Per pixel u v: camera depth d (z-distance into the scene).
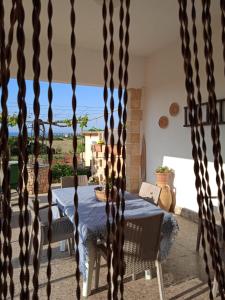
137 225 1.87
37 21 0.54
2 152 0.53
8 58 0.53
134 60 5.34
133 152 5.55
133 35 4.25
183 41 0.65
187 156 4.27
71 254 2.85
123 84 0.64
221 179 0.68
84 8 3.34
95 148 7.11
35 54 0.54
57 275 2.43
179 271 2.53
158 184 4.42
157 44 4.66
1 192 0.54
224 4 0.68
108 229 0.65
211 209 0.67
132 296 2.13
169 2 3.23
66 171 6.67
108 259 0.65
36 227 0.57
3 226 0.54
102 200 2.59
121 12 0.63
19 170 0.56
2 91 0.53
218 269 0.67
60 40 4.48
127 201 2.62
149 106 5.30
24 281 0.56
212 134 0.67
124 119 0.65
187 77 0.65
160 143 4.96
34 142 0.56
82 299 2.08
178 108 4.46
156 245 2.01
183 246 3.14
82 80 4.86
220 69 3.57
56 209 2.79
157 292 2.19
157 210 2.32
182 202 4.38
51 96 0.58
